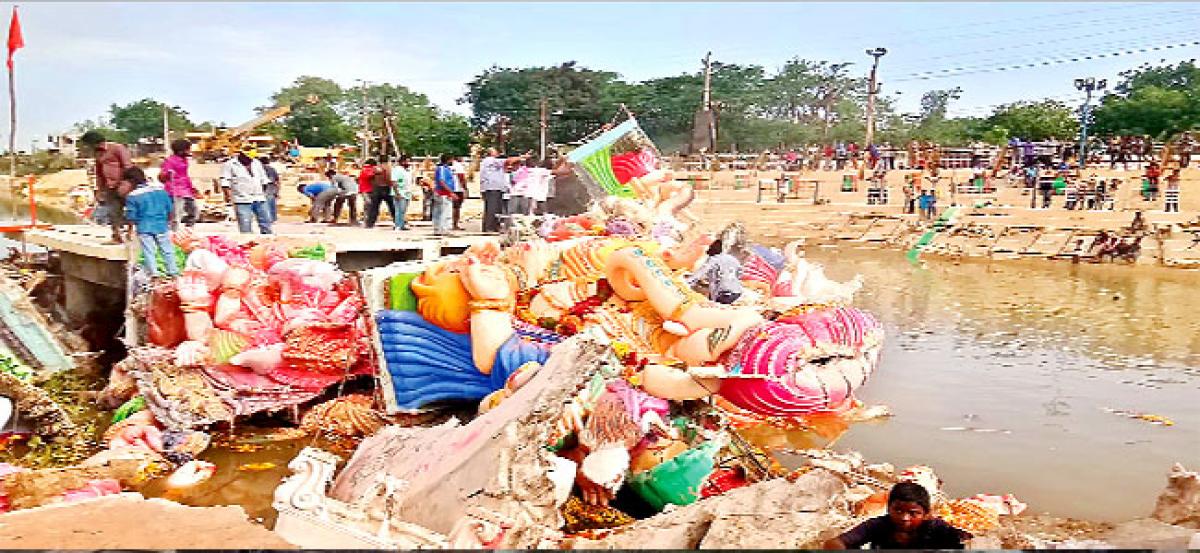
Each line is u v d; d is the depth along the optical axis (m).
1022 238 26.36
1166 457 8.32
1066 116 49.88
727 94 55.88
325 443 8.88
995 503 6.79
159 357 9.05
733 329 7.92
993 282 21.14
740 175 38.91
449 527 5.41
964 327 15.02
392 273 9.23
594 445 6.84
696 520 5.00
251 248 10.57
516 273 9.38
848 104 59.16
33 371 10.57
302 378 9.33
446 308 9.08
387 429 6.79
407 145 48.78
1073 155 35.44
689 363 8.21
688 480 6.51
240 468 8.10
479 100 54.03
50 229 14.89
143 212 10.35
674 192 15.81
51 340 11.45
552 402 5.77
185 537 4.96
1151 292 19.47
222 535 5.01
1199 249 23.83
